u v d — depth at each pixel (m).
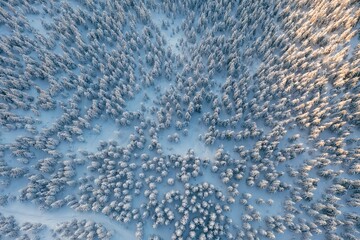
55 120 41.31
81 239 34.22
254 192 36.78
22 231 35.66
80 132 40.19
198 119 41.94
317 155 37.41
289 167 36.69
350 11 42.31
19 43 44.22
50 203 36.44
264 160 36.28
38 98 41.12
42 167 36.75
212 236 33.12
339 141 35.22
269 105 40.31
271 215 35.56
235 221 35.56
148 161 38.22
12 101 41.34
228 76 44.44
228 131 38.31
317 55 41.88
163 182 38.19
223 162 36.50
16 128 40.59
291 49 42.44
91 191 37.28
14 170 36.66
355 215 33.03
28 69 42.06
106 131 42.00
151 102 44.31
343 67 39.75
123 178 37.91
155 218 35.47
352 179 35.97
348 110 38.41
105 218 36.41
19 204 37.19
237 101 40.56
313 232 33.62
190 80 41.16
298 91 40.41
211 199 36.47
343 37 42.00
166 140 41.44
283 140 39.09
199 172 37.97
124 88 41.72
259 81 42.38
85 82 42.53
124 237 35.62
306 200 35.09
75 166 39.06
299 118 38.44
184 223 33.59
